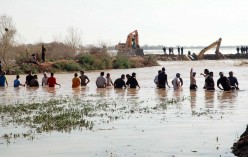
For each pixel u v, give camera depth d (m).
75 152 10.77
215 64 69.94
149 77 43.25
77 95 25.75
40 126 14.45
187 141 11.80
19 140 12.23
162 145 11.37
